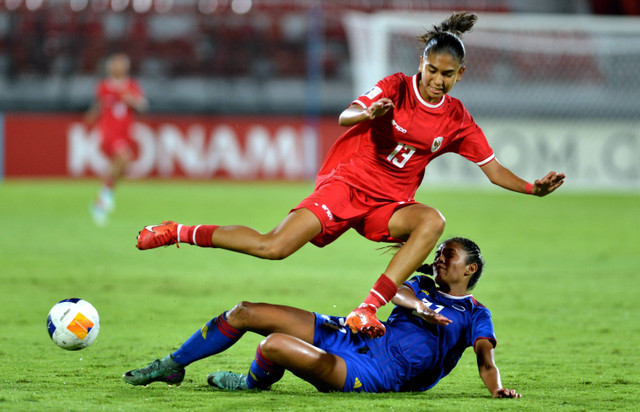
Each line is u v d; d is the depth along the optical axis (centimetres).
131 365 1603
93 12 8225
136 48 8106
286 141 6906
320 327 1359
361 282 2831
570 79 7638
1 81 7706
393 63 7275
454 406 1255
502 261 3303
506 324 2152
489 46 7688
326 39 8156
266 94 7825
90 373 1519
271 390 1373
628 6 8306
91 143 6838
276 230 1430
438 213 1459
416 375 1370
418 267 1441
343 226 1501
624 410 1257
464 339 1399
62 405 1226
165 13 8275
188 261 3272
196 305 2348
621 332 2048
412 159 1520
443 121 1513
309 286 2730
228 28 8256
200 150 6900
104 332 1956
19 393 1316
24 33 8056
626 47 7562
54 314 1439
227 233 1412
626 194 6538
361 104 1448
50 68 7912
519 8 8262
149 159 6881
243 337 1909
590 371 1608
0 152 6769
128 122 4872
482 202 5781
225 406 1230
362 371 1334
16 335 1903
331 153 1562
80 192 6047
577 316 2262
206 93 7825
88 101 7662
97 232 4025
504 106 7600
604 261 3319
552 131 6669
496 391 1328
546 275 2978
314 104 7731
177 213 4719
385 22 6912
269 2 8362
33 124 6781
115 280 2772
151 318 2145
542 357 1756
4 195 5731
